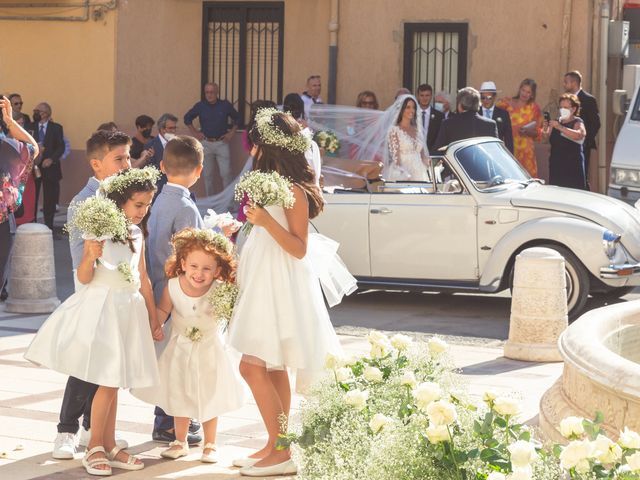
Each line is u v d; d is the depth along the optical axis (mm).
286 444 5531
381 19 20547
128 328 6418
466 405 4723
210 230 6516
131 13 21734
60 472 6441
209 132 20719
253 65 21781
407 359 5602
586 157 17359
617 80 20578
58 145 19594
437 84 20312
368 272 12695
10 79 22391
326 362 5566
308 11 21188
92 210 6270
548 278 9992
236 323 6324
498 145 13086
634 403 5195
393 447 4504
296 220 6383
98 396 6387
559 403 6008
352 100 20828
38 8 22141
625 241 11961
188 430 7117
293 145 6480
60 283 14625
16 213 16047
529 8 19594
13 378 8906
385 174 13406
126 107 21828
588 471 3867
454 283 12367
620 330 6945
